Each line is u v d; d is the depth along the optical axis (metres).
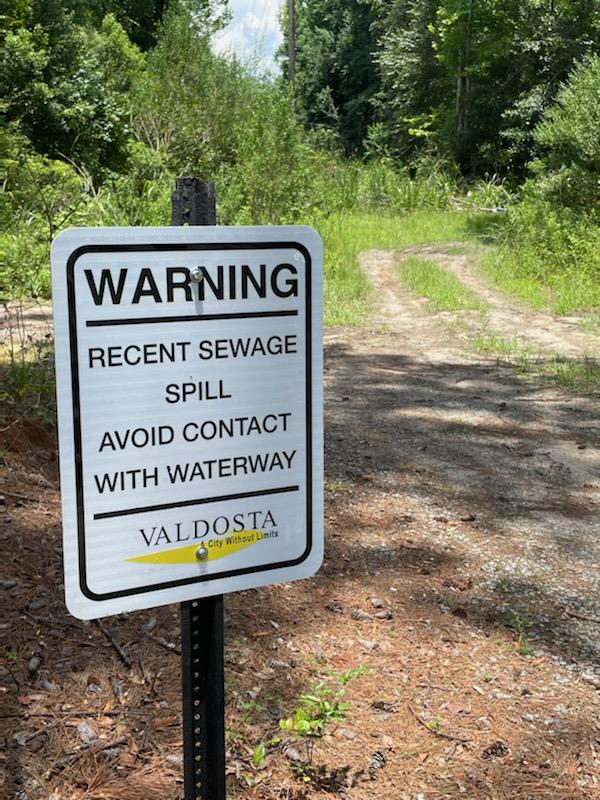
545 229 17.14
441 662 3.35
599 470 6.00
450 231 24.14
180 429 1.70
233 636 3.33
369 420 7.07
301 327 1.79
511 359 10.09
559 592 4.04
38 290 11.05
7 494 4.12
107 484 1.64
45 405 5.10
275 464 1.80
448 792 2.66
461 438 6.64
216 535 1.75
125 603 1.68
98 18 35.12
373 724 2.94
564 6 33.47
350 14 51.00
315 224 21.34
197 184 1.69
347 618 3.60
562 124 18.98
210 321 1.70
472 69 35.12
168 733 2.74
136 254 1.62
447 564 4.25
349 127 50.88
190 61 25.59
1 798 2.42
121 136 22.83
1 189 11.90
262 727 2.85
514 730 2.97
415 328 12.18
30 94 21.12
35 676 2.91
